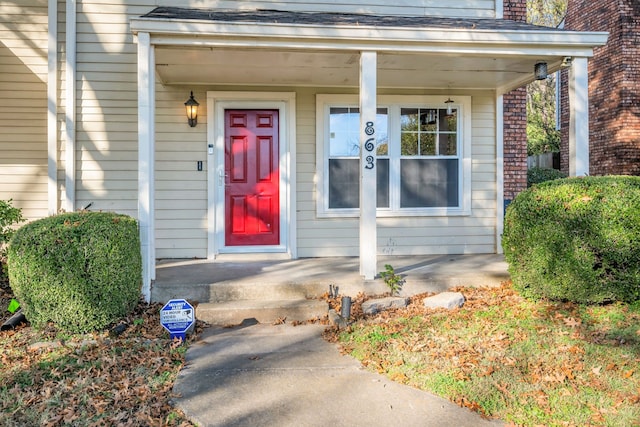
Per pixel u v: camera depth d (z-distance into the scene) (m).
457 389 3.14
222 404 3.02
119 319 4.40
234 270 5.76
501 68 6.05
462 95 7.11
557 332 4.10
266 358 3.81
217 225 6.64
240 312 4.73
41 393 3.15
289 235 6.75
